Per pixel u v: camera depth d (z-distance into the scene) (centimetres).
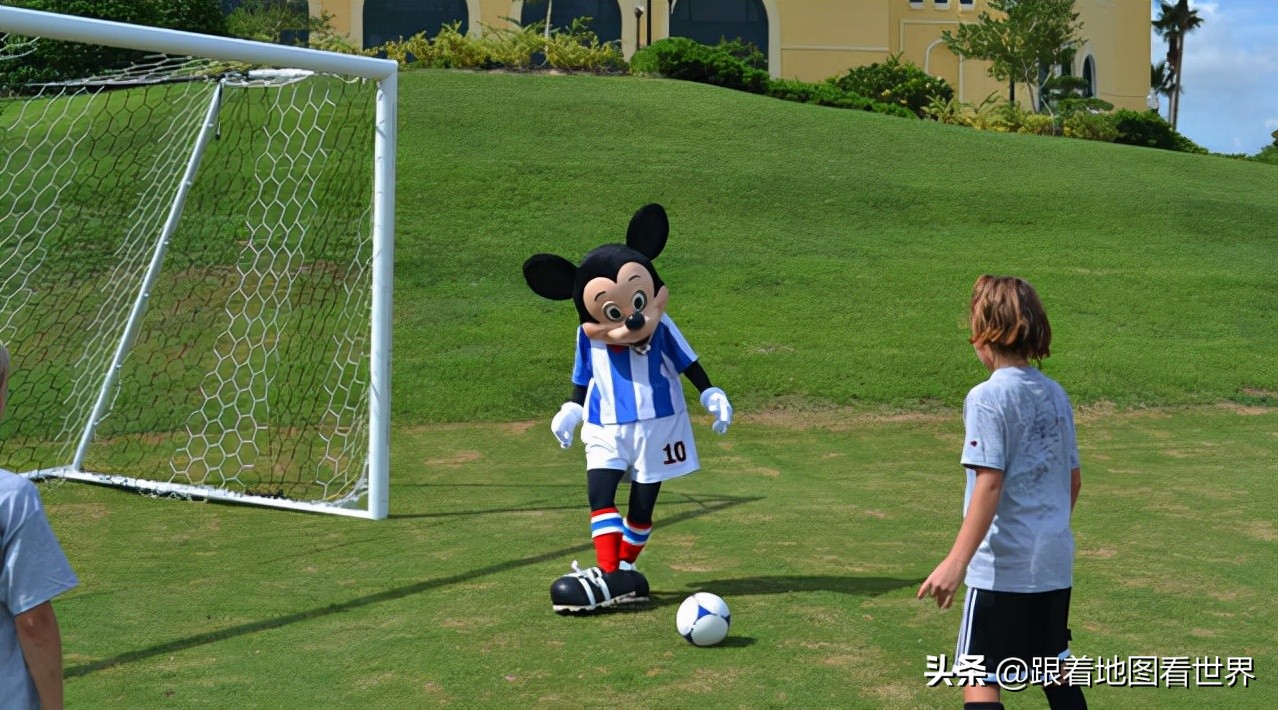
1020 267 1630
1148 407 1170
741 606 556
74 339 1225
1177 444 1023
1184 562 634
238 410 1073
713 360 1242
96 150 1672
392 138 768
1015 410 346
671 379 576
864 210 1872
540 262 580
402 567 636
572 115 2200
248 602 571
